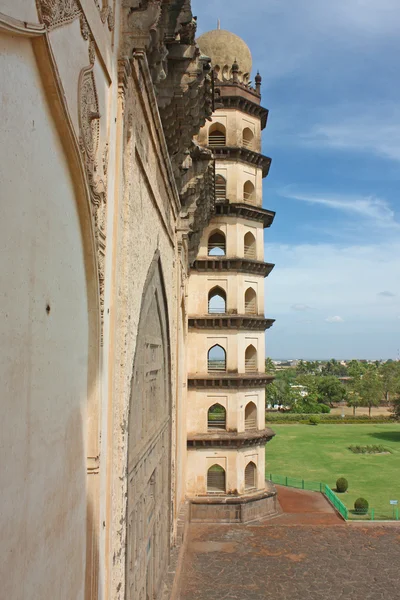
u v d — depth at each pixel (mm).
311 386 96188
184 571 17531
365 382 84000
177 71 10648
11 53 3227
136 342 8406
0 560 3061
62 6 4047
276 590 16188
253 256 26734
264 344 26812
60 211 4312
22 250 3428
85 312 5250
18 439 3355
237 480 24359
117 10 6312
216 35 28484
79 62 4594
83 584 5152
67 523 4570
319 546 20266
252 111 27016
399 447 52094
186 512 21062
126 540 7352
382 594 15969
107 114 5930
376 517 24734
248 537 21297
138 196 8250
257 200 26969
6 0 3070
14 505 3287
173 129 11969
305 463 44031
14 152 3277
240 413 24984
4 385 3117
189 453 24438
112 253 6273
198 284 25734
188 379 24750
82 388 5145
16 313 3318
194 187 16422
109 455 6078
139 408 9109
